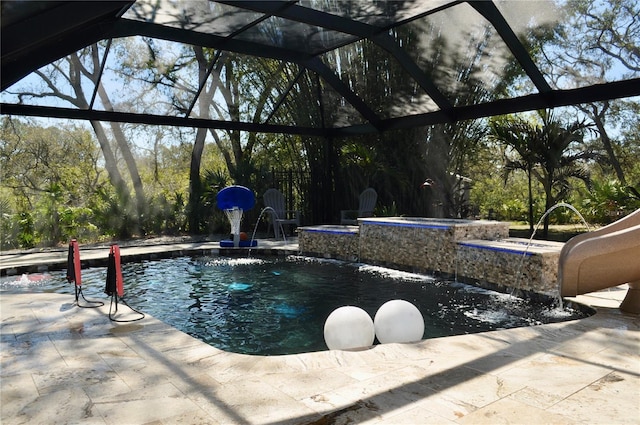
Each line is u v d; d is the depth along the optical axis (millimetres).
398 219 7516
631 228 3805
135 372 2619
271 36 7844
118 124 10906
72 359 2855
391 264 6957
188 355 2910
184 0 6371
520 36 6777
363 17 6867
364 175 10773
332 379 2469
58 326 3646
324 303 4855
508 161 8914
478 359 2766
